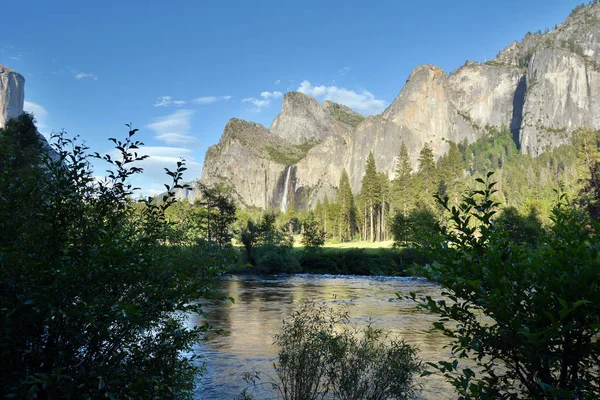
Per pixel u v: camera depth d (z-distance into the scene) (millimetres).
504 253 2873
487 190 3104
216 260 4312
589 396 2463
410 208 109438
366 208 125875
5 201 3172
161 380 3600
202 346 13391
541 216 74500
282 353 6367
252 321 18156
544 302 2553
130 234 3723
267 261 57469
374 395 5656
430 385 9070
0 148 3393
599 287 2412
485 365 3020
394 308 22922
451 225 3188
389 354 5910
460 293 2910
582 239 2635
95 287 3396
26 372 3182
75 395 3086
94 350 3324
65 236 3488
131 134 3738
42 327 3219
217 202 64125
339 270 59219
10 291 3010
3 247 2980
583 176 52906
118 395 3211
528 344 2574
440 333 15297
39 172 3453
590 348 2551
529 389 2725
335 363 5918
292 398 6180
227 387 9234
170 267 4148
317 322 6535
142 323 3445
